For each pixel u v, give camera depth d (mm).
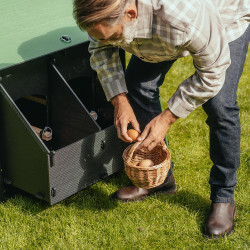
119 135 2311
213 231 2447
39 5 3045
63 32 2775
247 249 2395
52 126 2881
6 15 2889
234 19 2164
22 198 2664
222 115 2258
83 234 2443
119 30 1796
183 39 1861
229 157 2381
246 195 2752
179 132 3379
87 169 2547
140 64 2416
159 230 2492
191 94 2059
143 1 1823
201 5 1873
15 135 2418
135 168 2260
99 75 2381
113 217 2555
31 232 2455
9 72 2496
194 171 2982
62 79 2633
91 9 1678
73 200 2691
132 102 2549
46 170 2346
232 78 2227
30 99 3076
